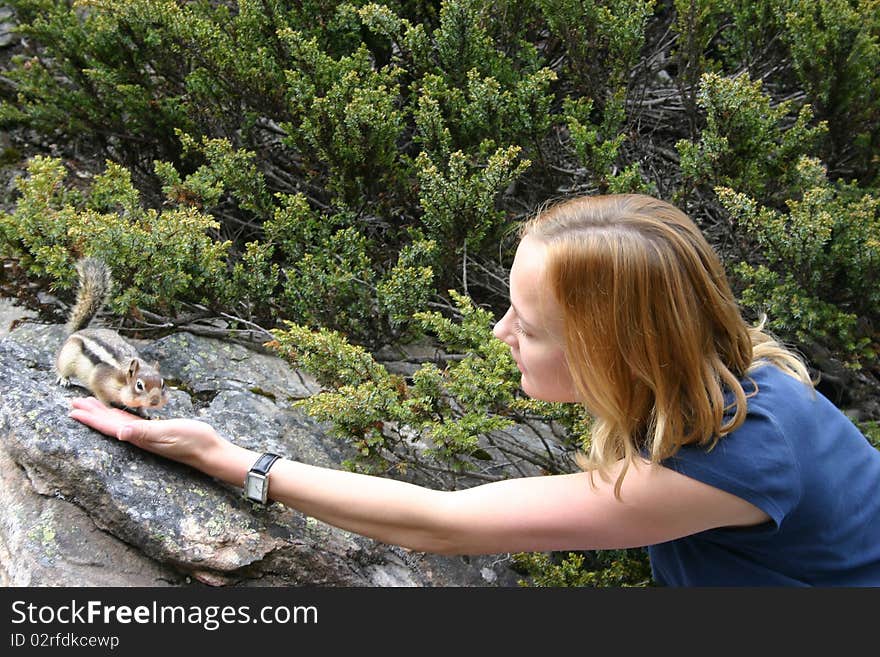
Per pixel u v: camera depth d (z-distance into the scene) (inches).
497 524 68.2
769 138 145.6
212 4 194.2
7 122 181.3
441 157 148.0
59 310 135.1
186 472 93.0
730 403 62.9
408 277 128.6
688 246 62.7
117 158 177.8
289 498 78.7
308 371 113.6
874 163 167.2
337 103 142.0
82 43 171.0
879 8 173.6
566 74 174.2
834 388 151.7
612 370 63.2
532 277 66.2
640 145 172.1
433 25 177.9
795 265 133.3
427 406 108.0
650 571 112.7
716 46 205.3
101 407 95.0
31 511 88.6
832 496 64.0
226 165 143.4
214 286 132.4
